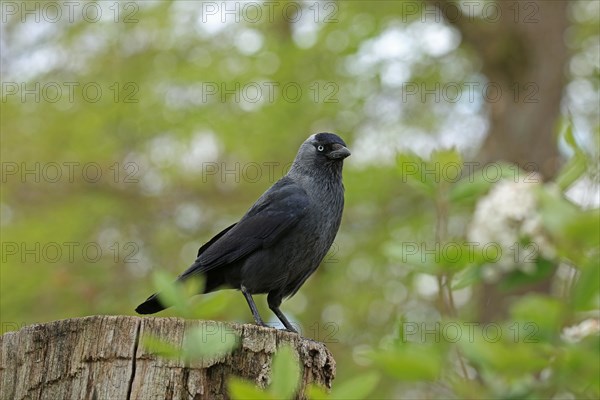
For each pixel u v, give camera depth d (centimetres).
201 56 1598
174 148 1591
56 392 550
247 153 1566
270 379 565
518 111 1609
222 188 1617
